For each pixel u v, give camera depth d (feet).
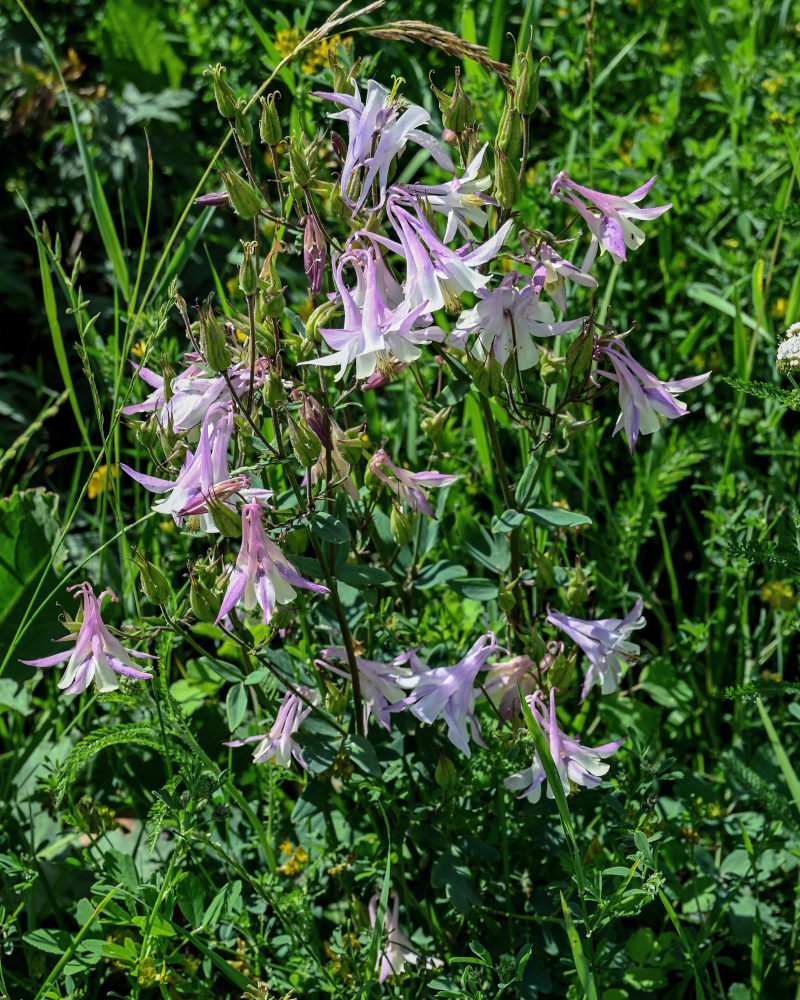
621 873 2.23
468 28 3.35
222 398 2.28
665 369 3.46
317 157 2.42
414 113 2.22
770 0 4.47
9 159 4.47
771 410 3.14
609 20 4.42
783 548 2.50
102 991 2.65
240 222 4.11
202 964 2.62
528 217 3.32
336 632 2.62
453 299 2.24
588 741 2.94
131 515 3.48
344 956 2.44
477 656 2.35
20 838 2.79
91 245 4.32
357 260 2.19
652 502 3.06
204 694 2.90
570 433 2.39
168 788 2.32
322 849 2.63
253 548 2.19
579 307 3.37
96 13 4.81
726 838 2.82
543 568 2.45
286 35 3.10
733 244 3.59
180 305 2.35
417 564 2.65
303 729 2.44
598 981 2.36
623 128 3.84
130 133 4.22
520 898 2.64
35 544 2.99
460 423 3.36
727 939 2.64
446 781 2.41
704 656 3.15
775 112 3.57
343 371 2.15
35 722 3.13
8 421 3.82
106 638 2.28
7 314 4.18
